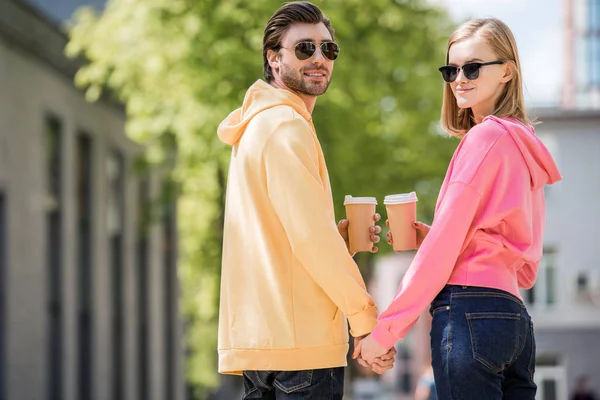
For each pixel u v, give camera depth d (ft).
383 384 251.19
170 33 75.82
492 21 18.72
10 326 73.97
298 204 17.72
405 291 17.62
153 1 75.46
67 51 81.92
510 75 18.63
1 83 74.13
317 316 17.99
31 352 77.92
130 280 106.93
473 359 17.16
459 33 18.80
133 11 77.66
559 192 168.76
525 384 17.80
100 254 96.99
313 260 17.71
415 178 97.60
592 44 178.60
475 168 17.69
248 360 18.15
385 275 280.72
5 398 72.95
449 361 17.33
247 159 18.33
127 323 105.60
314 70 18.97
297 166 17.85
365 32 83.76
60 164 87.10
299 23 18.97
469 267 17.60
